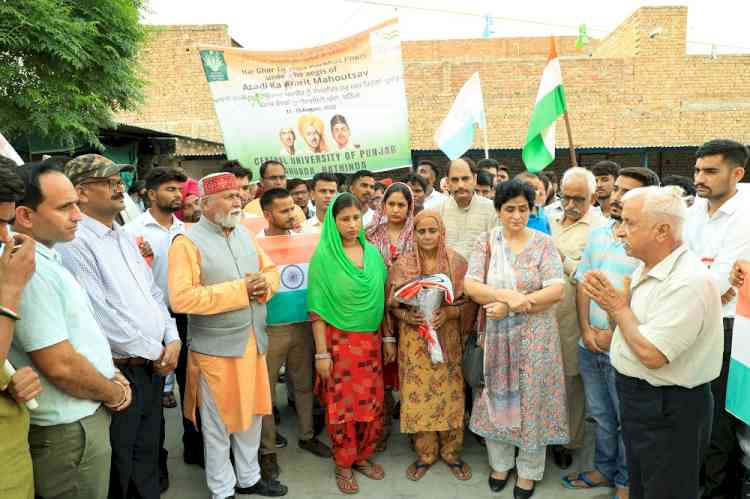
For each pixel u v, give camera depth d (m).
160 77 13.49
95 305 2.47
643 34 14.04
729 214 2.96
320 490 3.25
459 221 4.10
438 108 14.02
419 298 3.17
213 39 13.40
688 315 2.09
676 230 2.15
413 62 14.01
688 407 2.22
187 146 10.20
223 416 2.89
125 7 6.75
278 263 3.52
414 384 3.28
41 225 1.98
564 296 3.41
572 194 3.53
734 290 2.93
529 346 3.03
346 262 3.19
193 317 2.93
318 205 4.43
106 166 2.54
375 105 5.04
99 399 2.10
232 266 2.95
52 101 6.14
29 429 1.97
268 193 3.59
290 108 5.08
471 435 3.95
